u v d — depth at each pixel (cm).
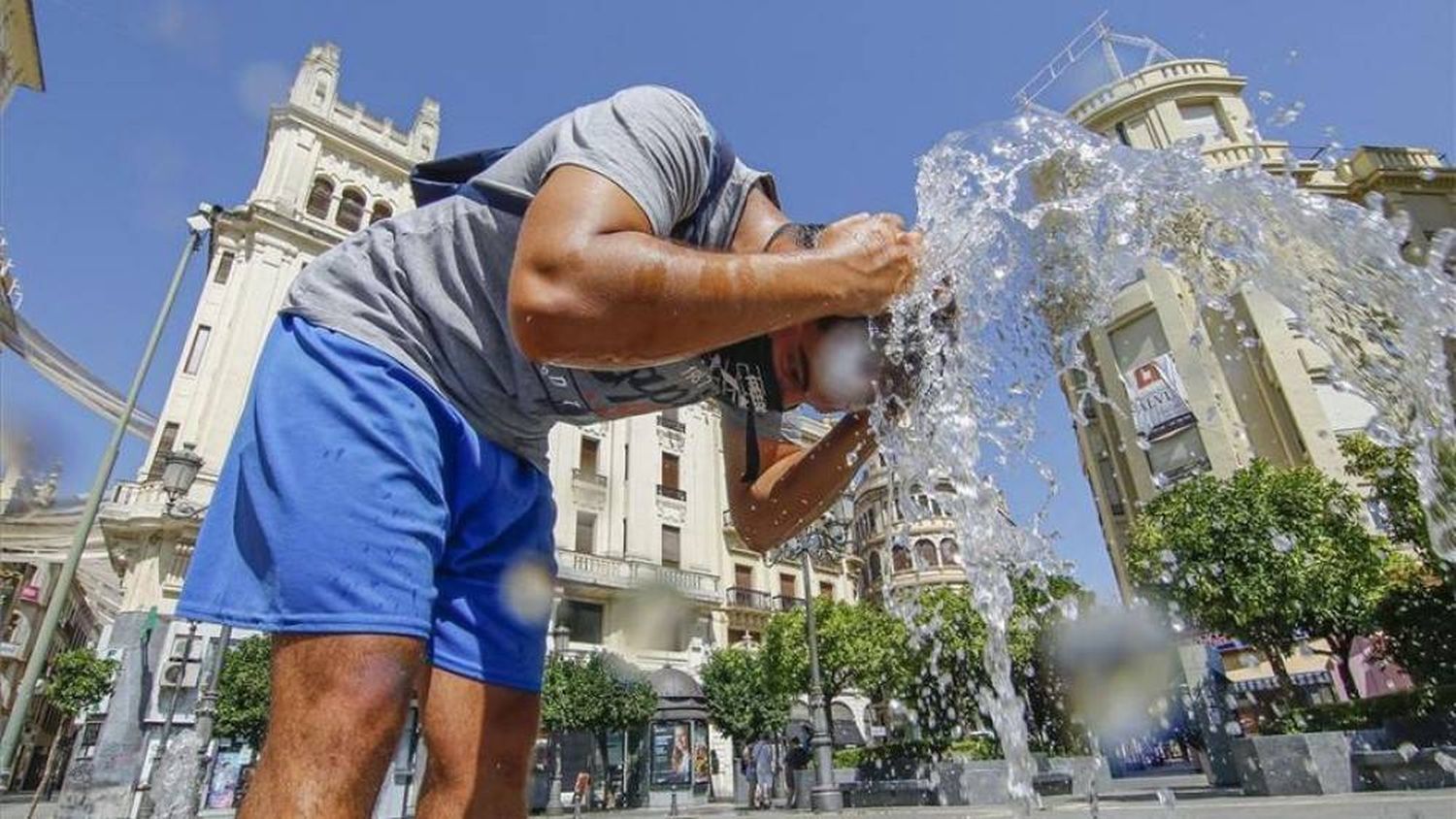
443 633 106
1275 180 139
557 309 71
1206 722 1116
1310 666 1495
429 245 95
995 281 119
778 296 78
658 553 2434
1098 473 2073
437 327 93
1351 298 139
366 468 80
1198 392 1758
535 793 1833
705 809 1792
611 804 1958
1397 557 973
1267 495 1042
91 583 2428
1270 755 803
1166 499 1152
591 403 105
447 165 110
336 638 72
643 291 71
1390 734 766
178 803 1255
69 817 1455
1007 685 130
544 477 120
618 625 2244
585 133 84
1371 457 887
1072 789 1038
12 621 2728
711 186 99
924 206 107
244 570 78
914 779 1178
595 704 1814
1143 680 1064
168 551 1745
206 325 1980
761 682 1962
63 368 1554
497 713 110
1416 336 133
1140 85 2025
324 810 66
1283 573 955
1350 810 543
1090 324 133
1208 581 1010
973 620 998
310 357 86
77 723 1723
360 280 92
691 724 2156
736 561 2673
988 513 120
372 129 2427
